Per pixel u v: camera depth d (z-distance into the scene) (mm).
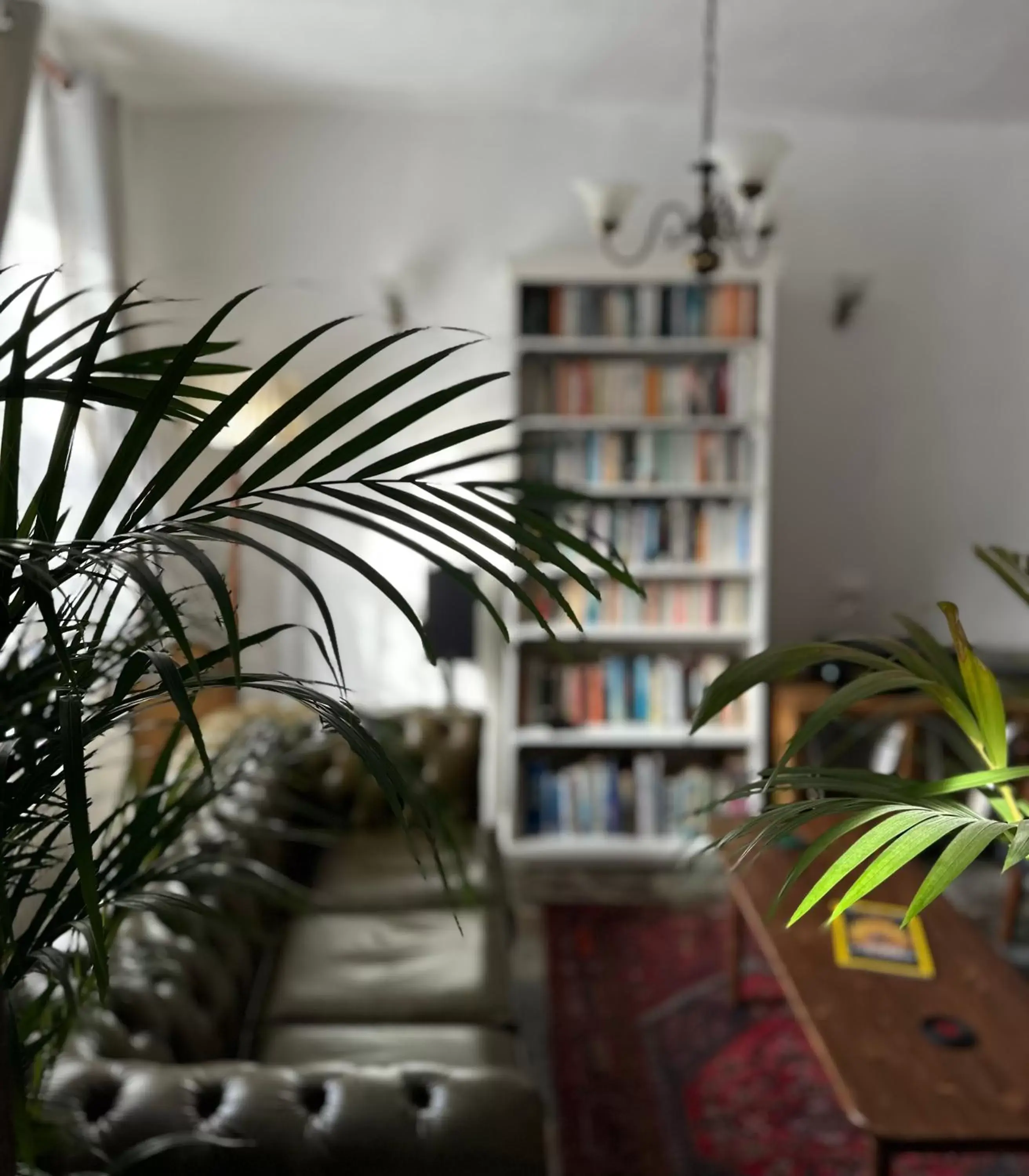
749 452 3900
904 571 4199
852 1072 1771
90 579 905
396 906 2645
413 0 3020
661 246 3984
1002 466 4152
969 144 4008
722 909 3533
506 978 2334
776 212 3961
